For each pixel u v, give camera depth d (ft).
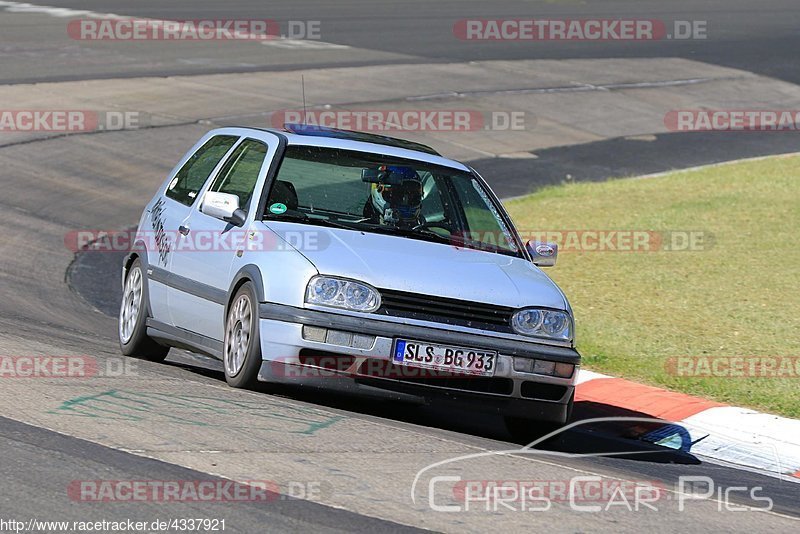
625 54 383.65
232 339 88.12
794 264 159.74
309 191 93.30
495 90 318.86
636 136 289.53
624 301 141.18
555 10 463.42
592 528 63.36
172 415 77.15
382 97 298.56
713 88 346.13
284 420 79.00
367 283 82.94
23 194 193.47
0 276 142.41
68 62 308.19
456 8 462.19
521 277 89.45
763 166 246.88
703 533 65.26
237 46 355.36
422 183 96.84
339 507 61.87
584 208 202.39
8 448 66.69
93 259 162.50
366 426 80.84
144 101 271.28
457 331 82.94
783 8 491.31
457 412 100.48
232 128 106.22
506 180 236.43
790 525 69.82
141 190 207.62
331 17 426.51
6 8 399.03
